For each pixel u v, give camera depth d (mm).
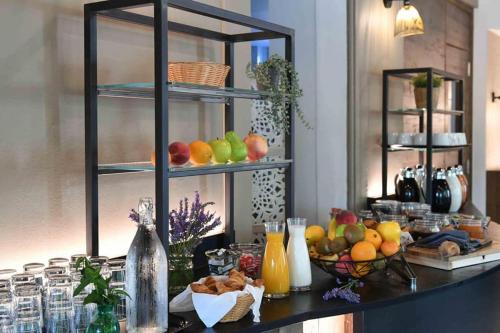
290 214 2625
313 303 2051
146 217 1740
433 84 4203
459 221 3180
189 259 2180
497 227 3463
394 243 2273
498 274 2797
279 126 2803
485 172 6043
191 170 2053
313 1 3980
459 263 2537
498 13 5867
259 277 2260
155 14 1924
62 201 2150
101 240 2318
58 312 1692
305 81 4027
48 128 2096
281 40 4109
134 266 1709
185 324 1804
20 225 2010
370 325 2121
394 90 4457
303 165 4090
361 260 2176
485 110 5992
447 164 5488
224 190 2920
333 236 2402
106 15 2195
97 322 1569
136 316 1705
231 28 2943
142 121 2488
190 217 2221
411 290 2201
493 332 2805
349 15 3873
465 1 5598
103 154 2309
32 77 2037
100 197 2309
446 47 5344
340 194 3982
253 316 1895
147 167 2076
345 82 3922
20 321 1620
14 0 1975
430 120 4059
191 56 2748
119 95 2270
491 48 6312
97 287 1572
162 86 1925
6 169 1960
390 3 4277
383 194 4227
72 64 2180
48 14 2086
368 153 4129
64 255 2164
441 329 2457
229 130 2881
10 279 1755
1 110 1941
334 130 3979
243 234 3053
